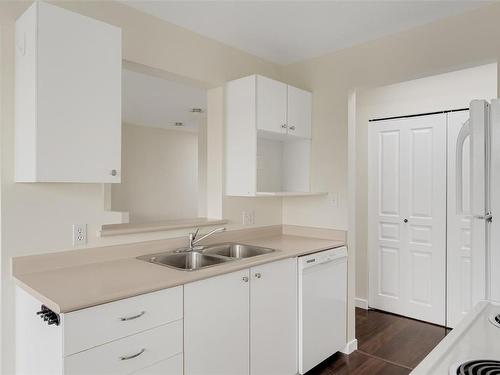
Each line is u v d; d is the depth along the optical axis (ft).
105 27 5.72
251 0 6.87
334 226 9.48
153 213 22.08
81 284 5.17
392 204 11.73
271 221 10.21
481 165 3.79
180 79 8.26
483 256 3.91
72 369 4.40
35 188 5.89
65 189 6.22
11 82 5.63
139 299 5.04
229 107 8.78
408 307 11.41
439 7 7.16
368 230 12.23
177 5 7.01
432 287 10.93
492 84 9.90
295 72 10.32
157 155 22.33
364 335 10.20
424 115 11.07
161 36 7.56
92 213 6.54
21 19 5.42
